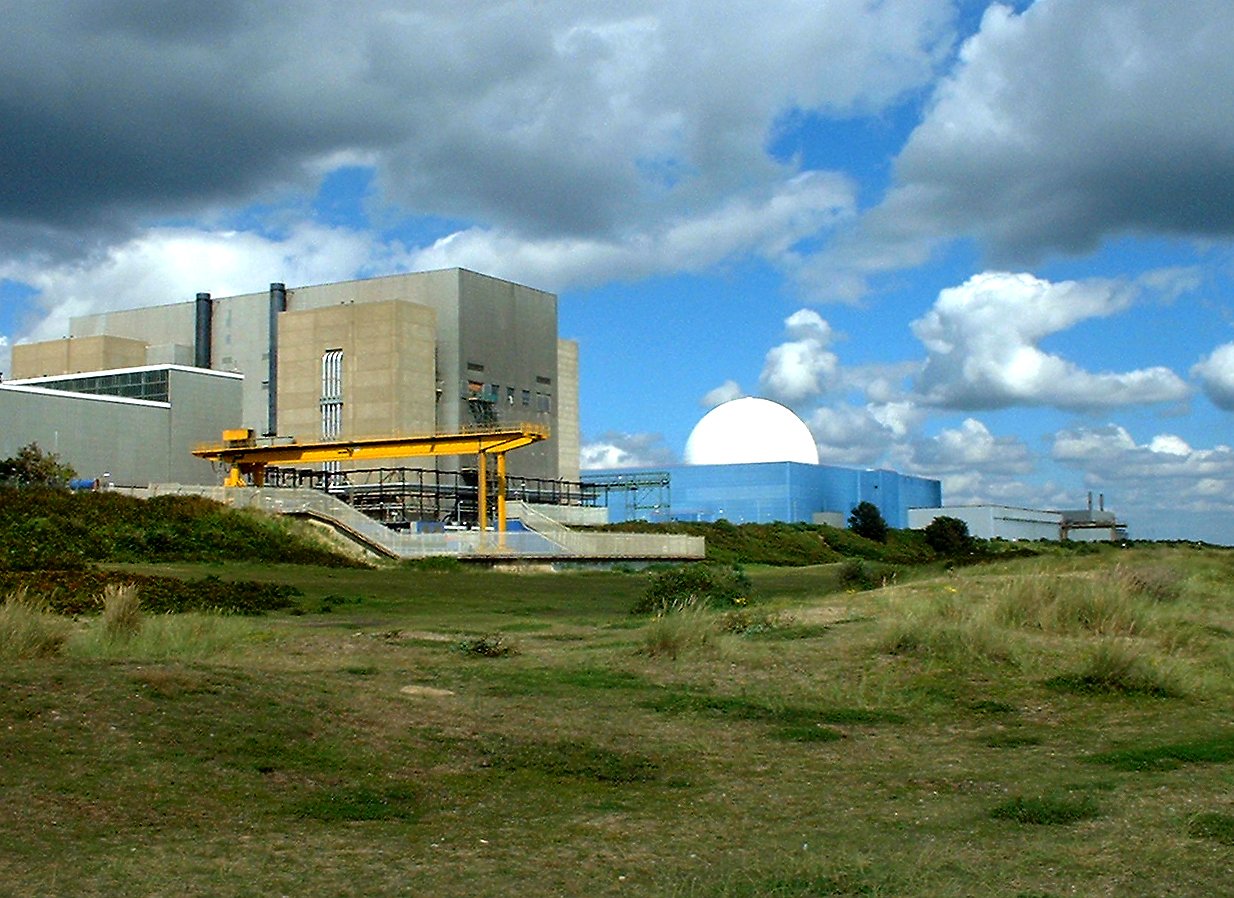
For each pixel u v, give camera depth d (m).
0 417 87.38
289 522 63.16
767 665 18.97
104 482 85.62
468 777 11.97
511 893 8.33
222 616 28.12
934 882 8.57
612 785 11.93
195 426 102.50
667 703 16.05
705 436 146.38
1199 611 26.16
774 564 90.88
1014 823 10.30
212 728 12.42
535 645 22.48
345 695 14.84
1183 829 9.90
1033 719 15.48
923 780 12.10
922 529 139.75
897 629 20.17
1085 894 8.27
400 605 36.44
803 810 10.92
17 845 9.02
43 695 12.62
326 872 8.73
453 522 99.44
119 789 10.52
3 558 41.16
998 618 22.95
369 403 104.62
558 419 129.00
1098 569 33.56
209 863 8.84
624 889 8.45
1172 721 15.24
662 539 79.31
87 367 116.12
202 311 122.31
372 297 115.06
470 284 112.88
